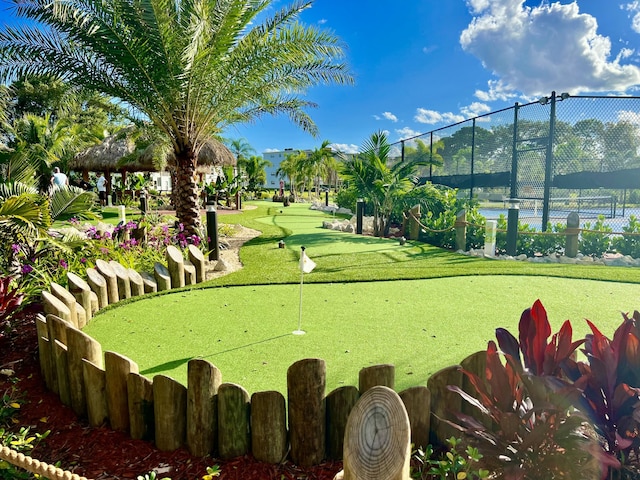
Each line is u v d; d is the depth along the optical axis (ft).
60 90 30.09
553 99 29.53
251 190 110.32
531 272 19.88
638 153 31.22
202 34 22.35
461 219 27.99
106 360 7.72
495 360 5.83
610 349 5.27
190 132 28.02
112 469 6.73
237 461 6.79
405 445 4.64
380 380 6.61
